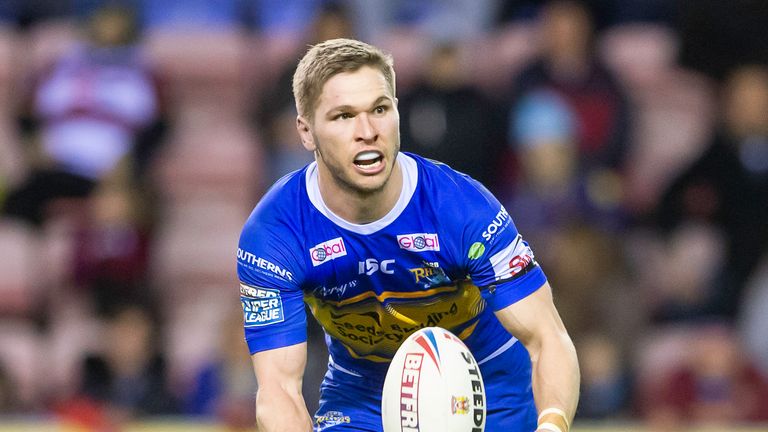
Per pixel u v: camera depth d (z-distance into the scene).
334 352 17.61
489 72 39.97
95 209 36.12
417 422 14.52
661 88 41.22
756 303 34.62
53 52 41.91
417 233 15.73
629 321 32.06
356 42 15.26
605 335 31.86
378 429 17.55
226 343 30.89
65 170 37.81
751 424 32.03
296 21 42.31
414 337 14.87
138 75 38.12
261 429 15.84
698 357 32.28
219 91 42.31
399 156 15.91
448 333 14.99
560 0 37.59
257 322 16.11
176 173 41.03
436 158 33.25
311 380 29.55
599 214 34.00
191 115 42.09
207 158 41.28
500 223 15.61
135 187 36.22
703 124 40.41
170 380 33.69
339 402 17.78
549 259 32.56
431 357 14.66
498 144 34.72
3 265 37.59
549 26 36.06
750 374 32.81
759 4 39.28
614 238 32.69
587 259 32.12
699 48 39.72
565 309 31.81
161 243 37.94
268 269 15.92
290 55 37.09
